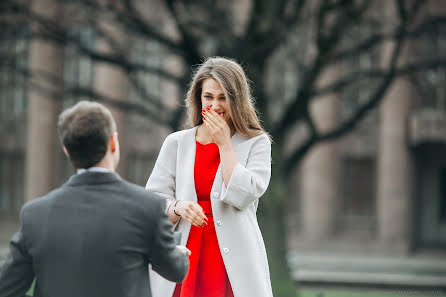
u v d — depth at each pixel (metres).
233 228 3.52
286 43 13.63
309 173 32.22
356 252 31.62
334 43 12.54
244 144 3.65
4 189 35.50
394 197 31.17
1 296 2.60
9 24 14.31
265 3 12.37
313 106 31.27
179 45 13.23
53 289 2.54
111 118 2.73
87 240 2.55
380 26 13.87
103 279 2.53
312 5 13.74
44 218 2.61
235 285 3.47
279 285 12.88
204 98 3.64
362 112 13.45
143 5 18.86
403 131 31.12
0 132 35.16
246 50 12.15
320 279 19.28
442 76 30.67
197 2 12.62
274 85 19.91
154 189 3.68
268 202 13.02
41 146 33.75
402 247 30.92
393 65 13.36
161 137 33.72
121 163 33.59
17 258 2.61
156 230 2.65
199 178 3.63
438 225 32.47
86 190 2.65
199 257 3.58
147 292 2.67
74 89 14.48
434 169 32.62
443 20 13.41
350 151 32.84
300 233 32.78
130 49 19.30
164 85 32.06
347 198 32.94
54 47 32.78
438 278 20.58
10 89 34.97
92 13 14.53
